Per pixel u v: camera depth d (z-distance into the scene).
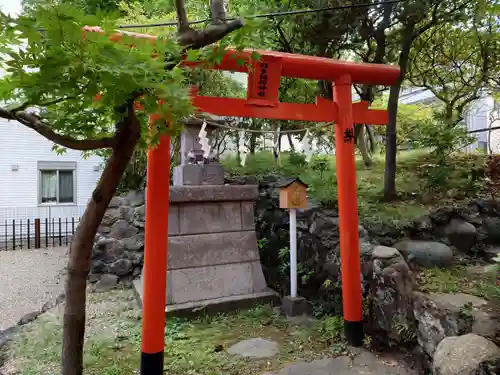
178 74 1.89
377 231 4.81
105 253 6.31
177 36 2.43
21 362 3.65
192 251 5.30
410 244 4.46
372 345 3.89
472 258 4.67
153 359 3.28
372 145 9.01
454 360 2.33
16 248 10.16
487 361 2.21
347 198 4.07
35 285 6.80
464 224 4.98
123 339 4.21
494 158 6.33
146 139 2.78
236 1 5.98
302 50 6.04
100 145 2.10
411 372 3.36
